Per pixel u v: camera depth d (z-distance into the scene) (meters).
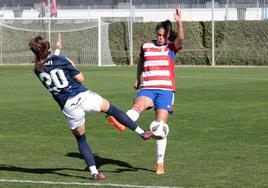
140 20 87.25
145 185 15.66
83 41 79.69
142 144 22.09
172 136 23.86
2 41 80.75
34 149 21.22
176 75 58.75
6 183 16.03
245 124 26.89
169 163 18.61
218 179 16.38
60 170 17.72
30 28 81.75
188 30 77.38
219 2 87.88
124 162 18.86
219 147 21.45
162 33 17.42
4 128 26.20
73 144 22.23
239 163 18.58
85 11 91.38
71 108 15.97
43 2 83.38
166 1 89.88
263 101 35.94
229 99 37.06
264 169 17.67
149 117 29.48
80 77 15.91
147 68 17.56
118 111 16.34
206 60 76.25
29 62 80.56
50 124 27.30
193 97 38.28
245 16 85.88
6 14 93.44
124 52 78.62
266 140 22.88
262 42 74.69
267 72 63.00
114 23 79.38
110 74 60.47
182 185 15.66
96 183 15.96
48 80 15.98
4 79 54.75
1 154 20.28
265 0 85.25
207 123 27.20
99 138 23.52
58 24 81.31
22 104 35.03
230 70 66.56
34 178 16.64
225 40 76.56
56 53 16.19
